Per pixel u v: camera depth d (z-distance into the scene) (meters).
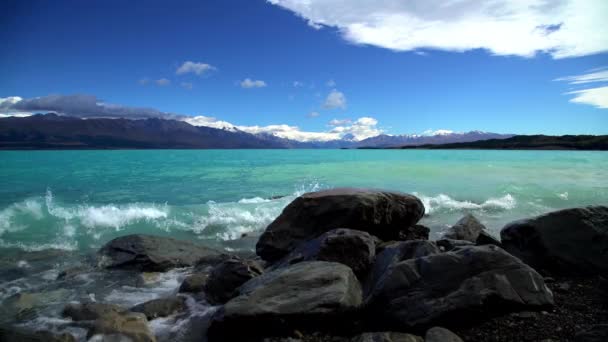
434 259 7.11
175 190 26.33
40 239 14.84
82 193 24.62
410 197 12.99
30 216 17.59
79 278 10.95
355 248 8.70
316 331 6.61
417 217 13.17
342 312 6.73
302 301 6.79
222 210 19.30
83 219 17.38
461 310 6.29
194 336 7.34
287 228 11.95
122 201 21.88
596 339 5.32
